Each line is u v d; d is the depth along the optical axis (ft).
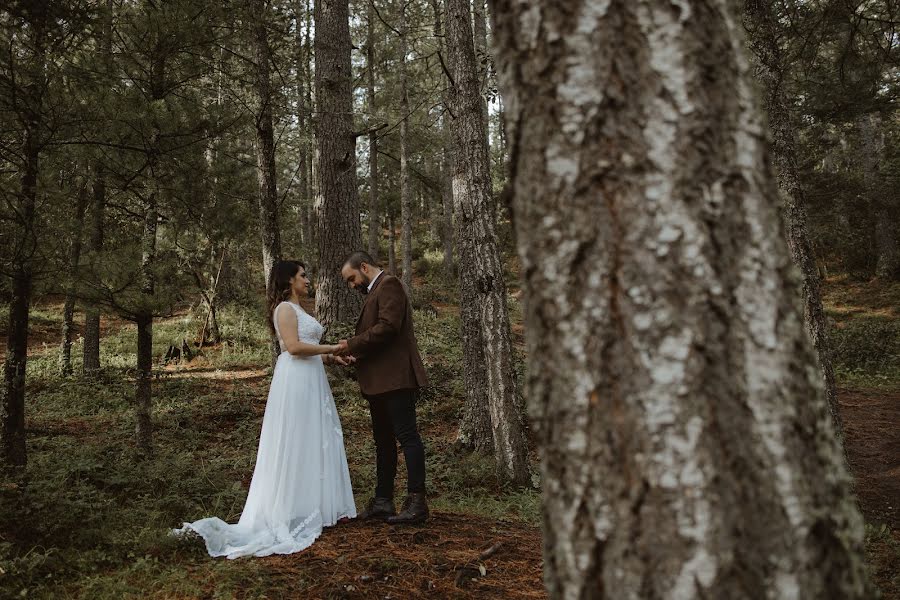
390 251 81.92
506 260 94.99
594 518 3.53
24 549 11.90
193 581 10.88
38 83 15.69
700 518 3.33
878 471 23.99
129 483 16.39
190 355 42.32
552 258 3.74
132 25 18.65
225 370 39.19
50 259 16.15
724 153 3.59
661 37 3.60
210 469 18.48
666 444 3.39
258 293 67.26
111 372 35.99
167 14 18.93
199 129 19.51
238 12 21.06
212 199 21.35
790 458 3.45
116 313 17.87
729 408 3.40
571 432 3.64
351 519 14.34
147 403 19.45
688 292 3.46
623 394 3.49
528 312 3.96
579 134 3.66
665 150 3.53
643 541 3.39
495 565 11.71
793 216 17.74
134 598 10.28
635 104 3.58
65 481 15.10
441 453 23.40
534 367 3.91
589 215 3.61
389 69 64.39
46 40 16.28
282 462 13.24
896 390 39.24
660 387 3.42
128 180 19.22
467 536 13.32
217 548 12.43
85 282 16.33
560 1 3.74
